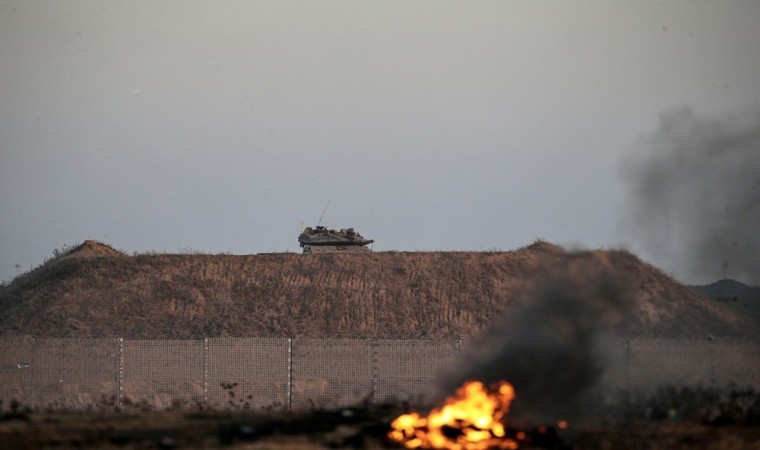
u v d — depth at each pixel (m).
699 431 139.75
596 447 129.12
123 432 137.50
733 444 133.25
